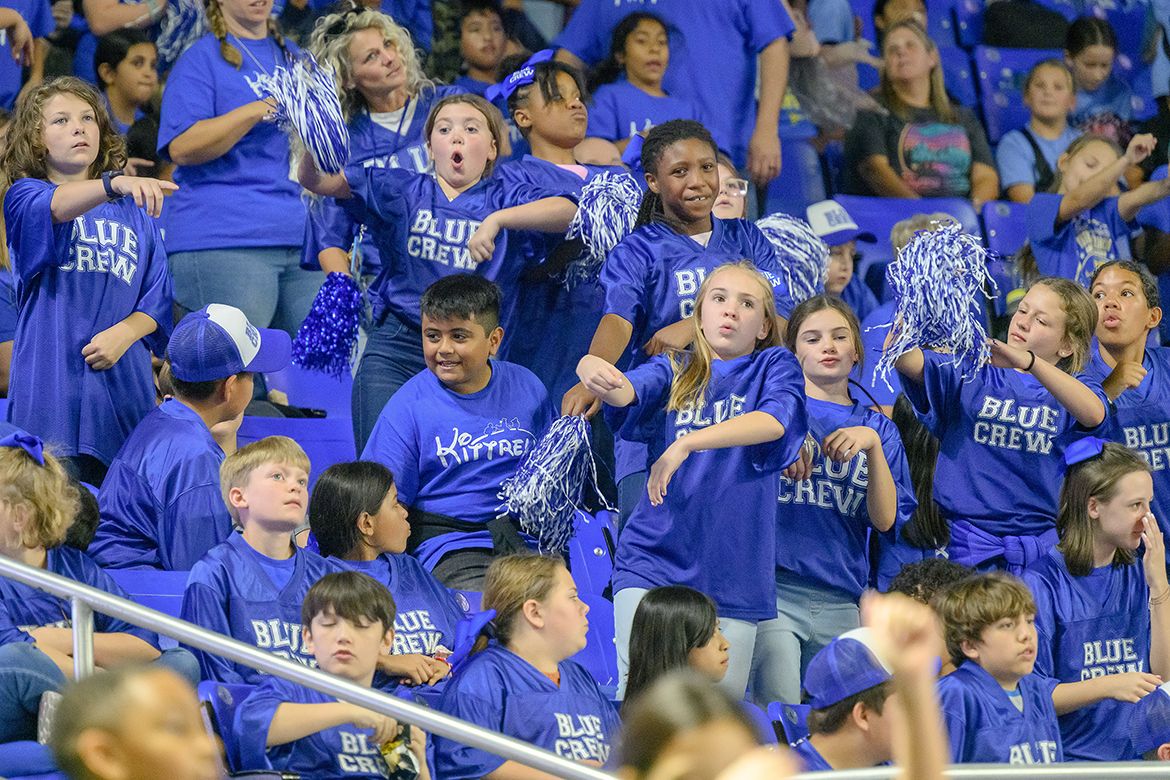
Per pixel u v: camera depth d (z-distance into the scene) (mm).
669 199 10477
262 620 8102
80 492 8586
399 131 12070
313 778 7277
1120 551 9641
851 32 15562
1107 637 9516
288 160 12773
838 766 7121
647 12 14602
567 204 10883
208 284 12594
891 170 15391
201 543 9336
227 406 9977
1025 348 10734
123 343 10305
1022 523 10352
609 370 9070
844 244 14609
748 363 9219
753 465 8977
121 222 10492
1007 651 8133
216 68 12750
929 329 10117
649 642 7852
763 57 14844
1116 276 11984
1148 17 16703
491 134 11180
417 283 11039
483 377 10133
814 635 9445
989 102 15852
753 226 10852
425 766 7496
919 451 10312
